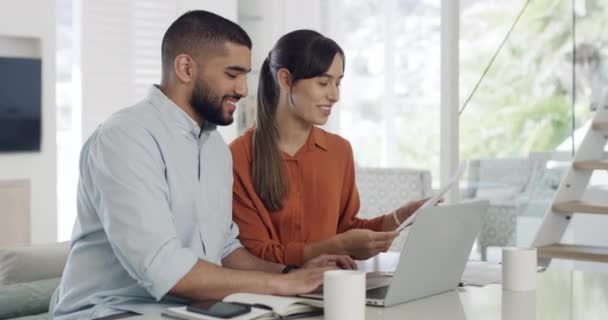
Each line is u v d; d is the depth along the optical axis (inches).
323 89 89.5
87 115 212.5
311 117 89.7
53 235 207.5
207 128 81.1
